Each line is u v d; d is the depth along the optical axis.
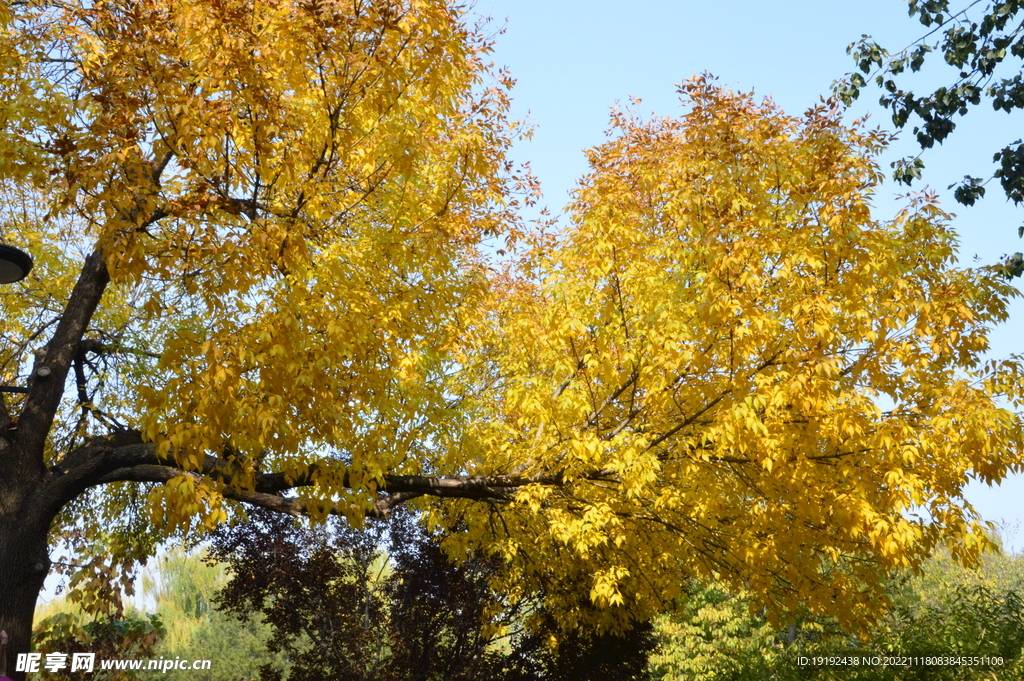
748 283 6.86
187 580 22.69
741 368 7.18
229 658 20.41
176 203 7.12
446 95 8.09
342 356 7.36
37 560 8.27
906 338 7.04
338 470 7.57
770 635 22.03
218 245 7.18
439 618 11.79
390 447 7.91
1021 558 25.72
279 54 7.06
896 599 18.69
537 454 8.33
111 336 10.85
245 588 11.72
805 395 6.60
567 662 12.80
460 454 9.13
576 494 8.48
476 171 8.20
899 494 6.52
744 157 7.86
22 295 10.86
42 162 7.28
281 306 6.78
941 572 21.55
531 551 11.38
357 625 11.71
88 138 7.21
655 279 7.58
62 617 11.85
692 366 7.25
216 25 6.77
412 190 8.26
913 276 7.48
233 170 7.51
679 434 7.85
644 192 8.48
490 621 12.12
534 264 8.71
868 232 7.30
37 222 11.05
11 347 11.10
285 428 7.06
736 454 7.66
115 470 8.73
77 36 8.47
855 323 7.10
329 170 7.91
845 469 6.91
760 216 7.62
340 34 7.03
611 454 7.67
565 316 7.81
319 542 12.08
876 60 11.49
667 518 8.71
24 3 8.62
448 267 8.29
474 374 10.69
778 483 7.42
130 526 11.91
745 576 8.53
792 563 8.12
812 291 7.09
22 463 8.52
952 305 7.03
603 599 8.60
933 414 6.89
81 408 11.00
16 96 7.65
